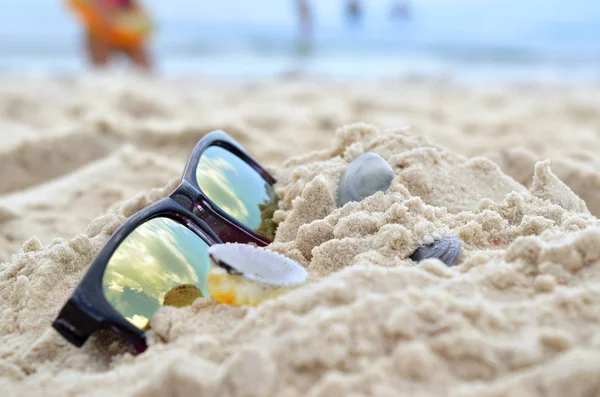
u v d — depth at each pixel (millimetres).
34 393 238
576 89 1510
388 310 225
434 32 2996
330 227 309
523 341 214
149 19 1821
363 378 203
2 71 1750
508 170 542
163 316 262
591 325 220
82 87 1264
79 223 496
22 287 287
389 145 379
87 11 1750
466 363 209
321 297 239
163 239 284
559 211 320
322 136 846
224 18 3043
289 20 3072
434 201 344
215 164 347
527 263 254
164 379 211
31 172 698
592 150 684
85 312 251
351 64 2275
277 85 1493
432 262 259
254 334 234
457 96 1355
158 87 1374
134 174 590
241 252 271
